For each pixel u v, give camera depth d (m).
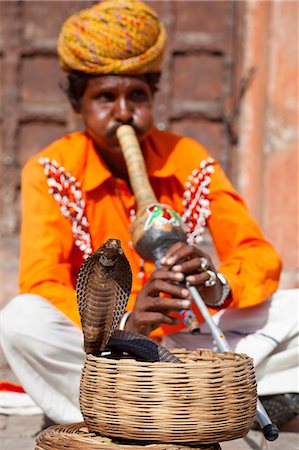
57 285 4.09
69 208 4.35
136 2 4.36
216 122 8.23
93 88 4.26
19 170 8.31
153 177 4.53
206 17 8.20
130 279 2.81
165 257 3.74
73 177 4.36
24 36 8.30
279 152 8.02
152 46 4.32
